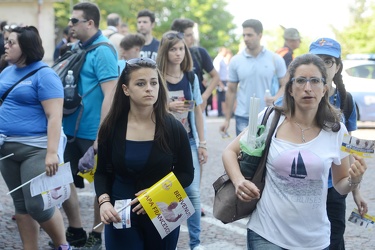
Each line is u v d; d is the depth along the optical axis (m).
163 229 3.99
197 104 6.46
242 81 8.39
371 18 28.09
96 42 6.45
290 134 4.00
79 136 6.46
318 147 3.96
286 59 10.80
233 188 4.09
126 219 4.01
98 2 38.84
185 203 4.04
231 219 4.09
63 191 5.46
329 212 4.86
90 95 6.42
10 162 5.63
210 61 7.98
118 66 6.59
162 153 4.17
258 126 4.06
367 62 17.61
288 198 3.93
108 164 4.24
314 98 3.90
